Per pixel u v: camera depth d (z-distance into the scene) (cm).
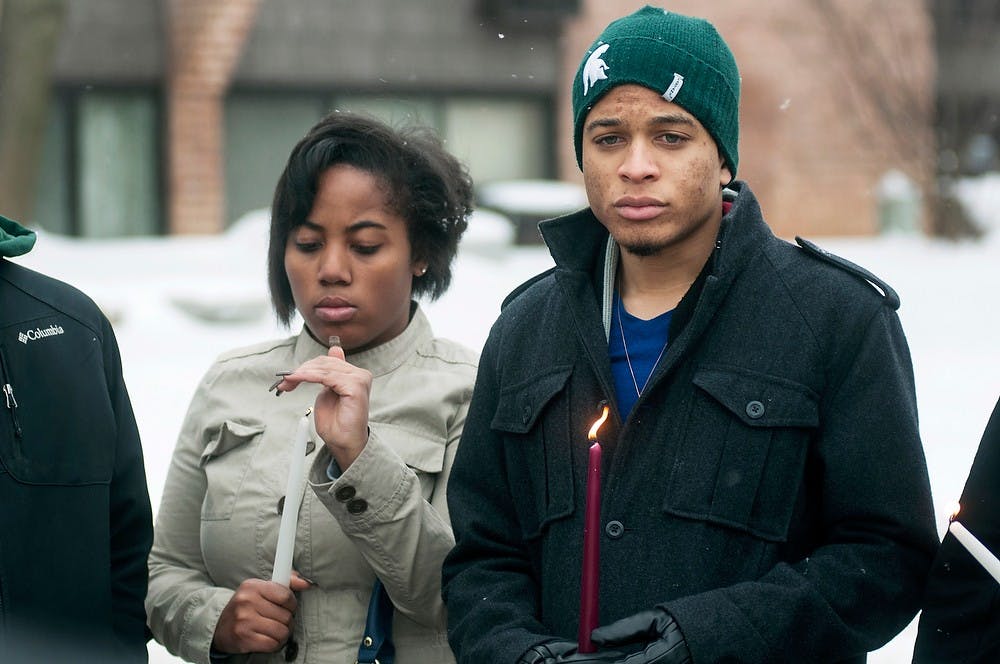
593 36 3484
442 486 551
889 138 3500
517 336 506
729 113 473
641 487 464
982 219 3466
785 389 457
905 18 3525
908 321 2269
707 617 430
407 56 3428
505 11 3450
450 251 580
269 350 582
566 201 3356
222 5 3266
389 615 535
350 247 546
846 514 458
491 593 486
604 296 495
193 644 537
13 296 514
